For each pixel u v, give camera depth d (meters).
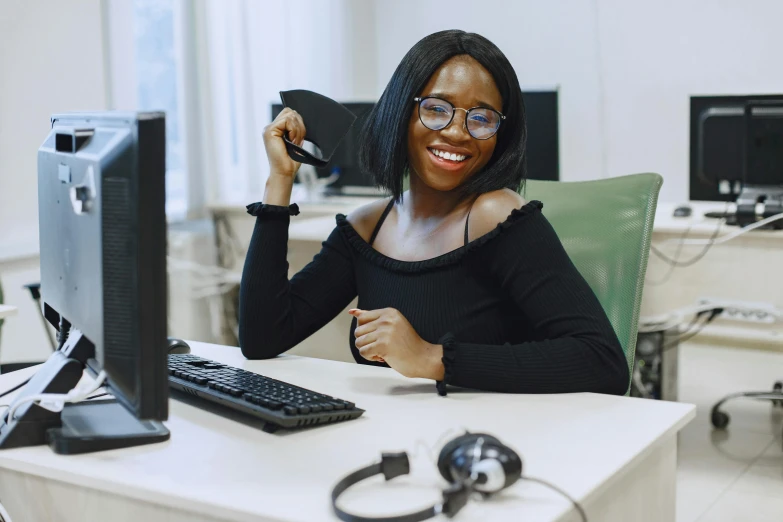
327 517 0.95
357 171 4.05
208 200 4.22
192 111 4.18
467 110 1.54
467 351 1.40
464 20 5.05
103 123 1.13
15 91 3.37
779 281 2.94
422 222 1.64
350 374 1.54
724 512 2.64
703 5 4.41
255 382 1.39
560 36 4.80
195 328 4.18
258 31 4.41
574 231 1.77
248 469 1.10
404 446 1.17
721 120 3.10
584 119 4.80
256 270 1.67
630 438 1.19
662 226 3.08
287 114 1.72
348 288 1.76
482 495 0.98
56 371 1.24
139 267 1.03
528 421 1.27
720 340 3.96
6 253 3.30
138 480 1.07
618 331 1.67
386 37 5.27
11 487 1.20
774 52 4.29
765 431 3.35
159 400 1.06
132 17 3.85
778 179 3.01
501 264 1.51
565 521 0.97
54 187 1.29
